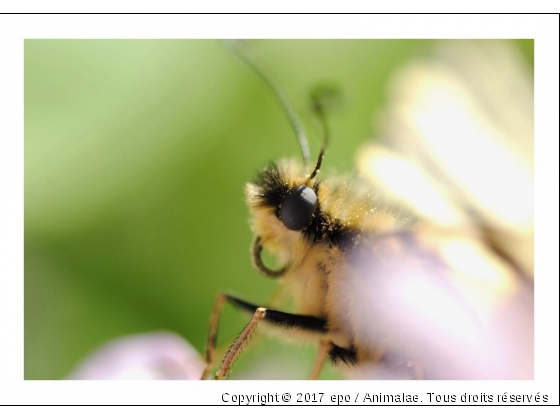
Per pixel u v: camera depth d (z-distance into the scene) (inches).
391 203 4.1
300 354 4.4
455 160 4.2
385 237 4.1
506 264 4.1
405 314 4.0
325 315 4.1
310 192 4.0
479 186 4.2
